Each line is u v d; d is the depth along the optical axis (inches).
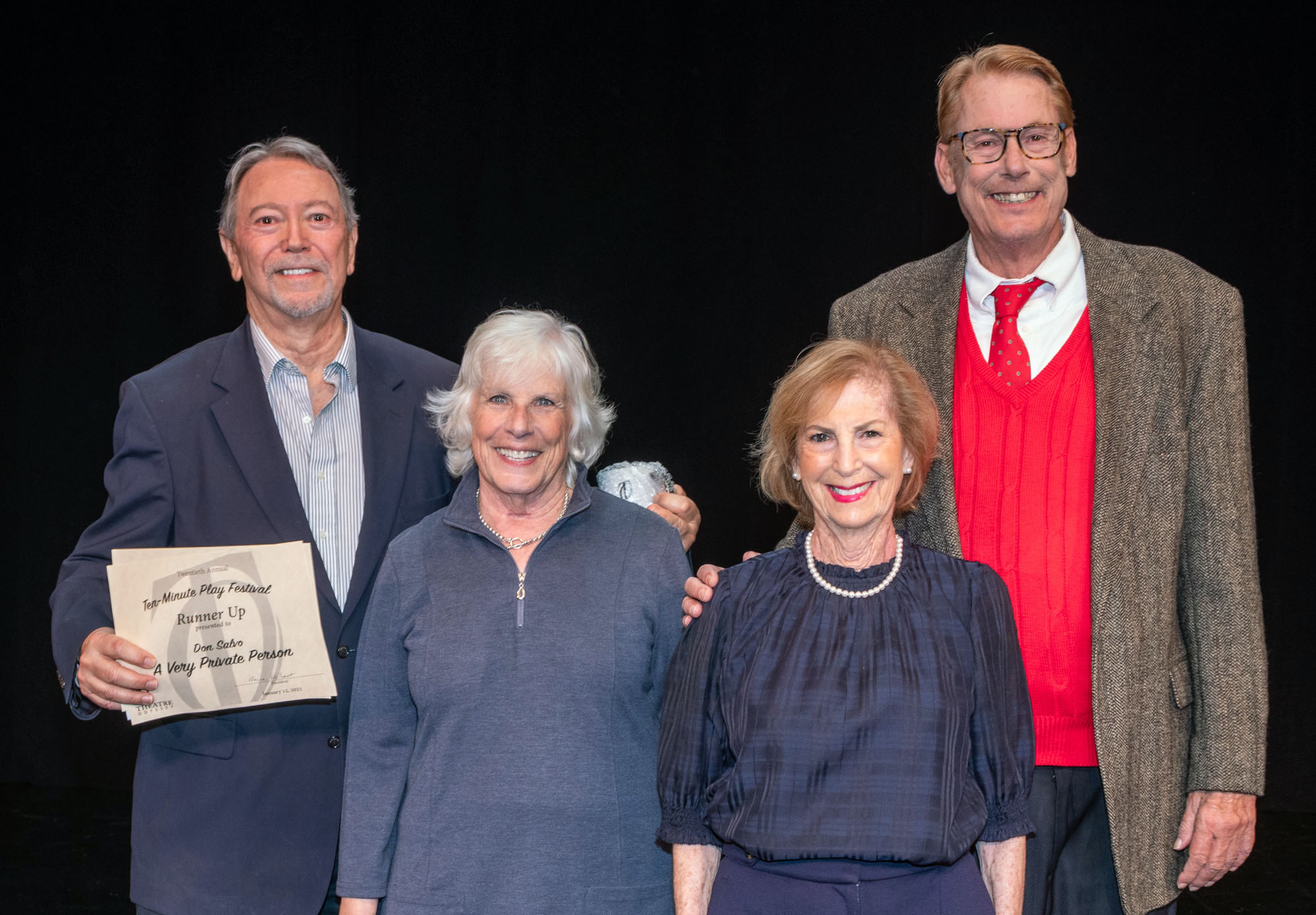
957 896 63.3
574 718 72.7
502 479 75.6
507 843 71.1
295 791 80.6
